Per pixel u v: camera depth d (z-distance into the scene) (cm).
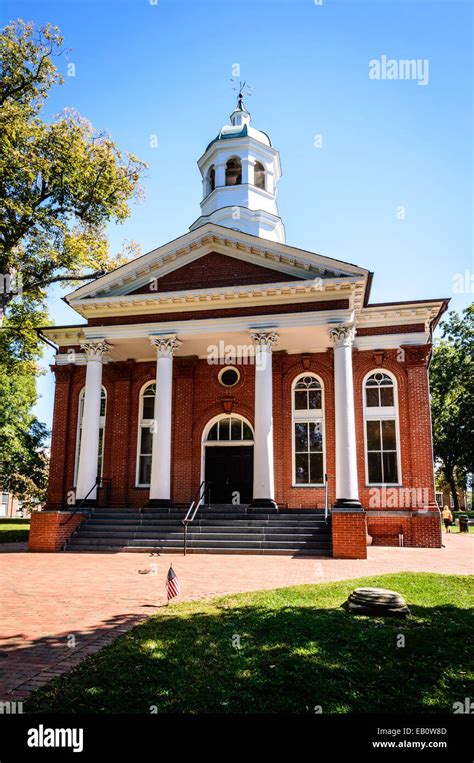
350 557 1470
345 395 1780
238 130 2820
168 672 524
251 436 2269
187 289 2053
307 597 873
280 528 1659
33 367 3000
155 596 905
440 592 920
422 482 2003
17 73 2077
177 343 2034
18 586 1005
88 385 2036
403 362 2119
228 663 552
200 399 2309
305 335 2012
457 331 4047
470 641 636
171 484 2253
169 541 1633
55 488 2345
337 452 1744
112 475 2303
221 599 860
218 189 2778
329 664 552
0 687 490
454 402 4269
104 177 2241
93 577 1115
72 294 2102
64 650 600
